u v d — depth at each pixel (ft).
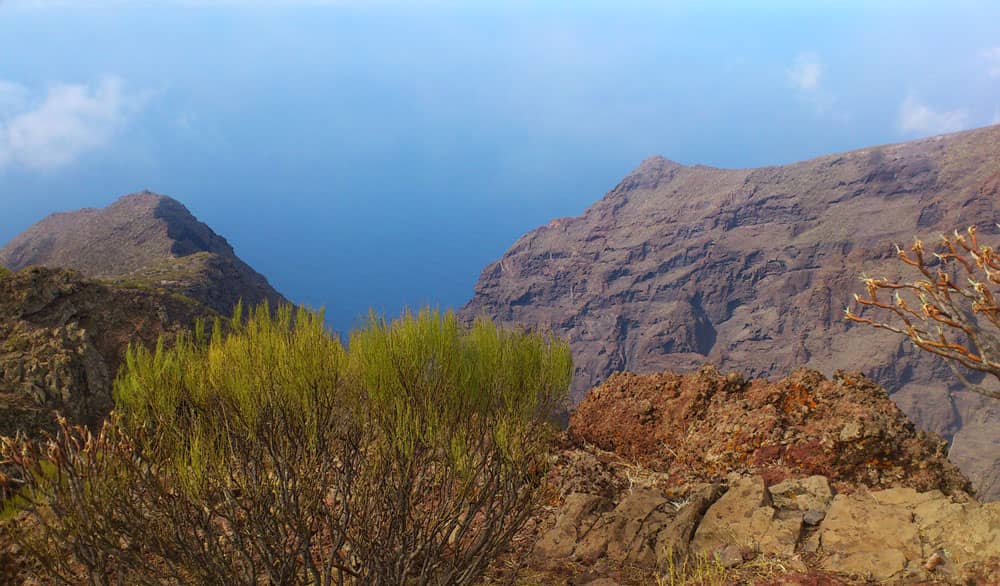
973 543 14.25
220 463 11.49
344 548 13.74
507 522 15.05
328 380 12.85
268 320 13.92
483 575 15.37
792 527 16.03
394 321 14.12
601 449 26.03
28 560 12.96
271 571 11.59
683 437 24.34
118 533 11.10
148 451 11.45
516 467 13.44
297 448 12.19
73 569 13.28
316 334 13.83
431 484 13.52
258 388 12.05
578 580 15.39
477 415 14.25
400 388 13.15
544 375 15.11
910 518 15.49
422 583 12.69
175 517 11.34
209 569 11.28
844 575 14.37
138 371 12.09
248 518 11.60
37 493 11.25
